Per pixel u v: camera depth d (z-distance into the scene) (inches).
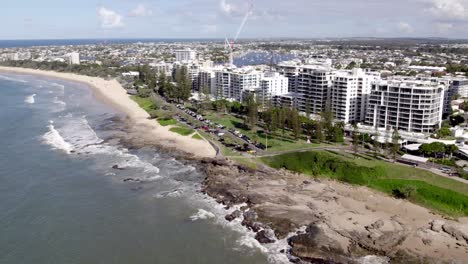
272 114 7691.9
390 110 7652.6
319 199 4968.0
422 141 6791.3
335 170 5772.6
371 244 3919.8
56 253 3791.8
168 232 4215.1
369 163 5856.3
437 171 5595.5
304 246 3882.9
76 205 4783.5
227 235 4160.9
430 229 4254.4
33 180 5502.0
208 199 5039.4
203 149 6978.4
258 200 4921.3
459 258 3708.2
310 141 7283.5
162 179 5674.2
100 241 4015.8
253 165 6127.0
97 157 6555.1
